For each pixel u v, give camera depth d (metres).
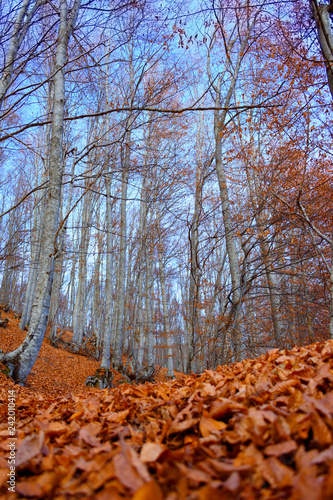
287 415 1.42
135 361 12.35
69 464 1.34
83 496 1.05
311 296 8.27
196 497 0.87
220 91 7.69
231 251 7.15
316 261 9.03
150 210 14.02
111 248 12.12
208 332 7.93
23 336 14.12
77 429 1.85
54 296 21.83
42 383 8.58
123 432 1.71
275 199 6.85
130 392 3.20
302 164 7.32
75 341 17.16
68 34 6.24
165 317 13.37
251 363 3.41
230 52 7.21
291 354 3.31
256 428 1.33
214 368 6.67
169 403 2.16
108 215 12.34
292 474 0.97
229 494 0.85
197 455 1.31
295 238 7.26
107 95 10.38
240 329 6.86
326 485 0.79
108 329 11.39
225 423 1.67
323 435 1.16
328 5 4.88
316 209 7.83
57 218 6.08
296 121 6.06
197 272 7.41
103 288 23.53
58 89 6.19
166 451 1.26
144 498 0.82
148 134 10.34
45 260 5.99
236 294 6.91
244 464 1.12
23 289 32.22
